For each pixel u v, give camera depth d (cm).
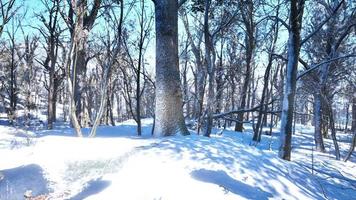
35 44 2905
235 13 1591
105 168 772
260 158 923
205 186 695
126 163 784
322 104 2069
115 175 740
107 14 1341
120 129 1797
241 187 729
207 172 754
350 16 1769
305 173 955
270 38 2052
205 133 1427
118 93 4941
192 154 831
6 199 657
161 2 1080
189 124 1928
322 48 1850
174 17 1088
